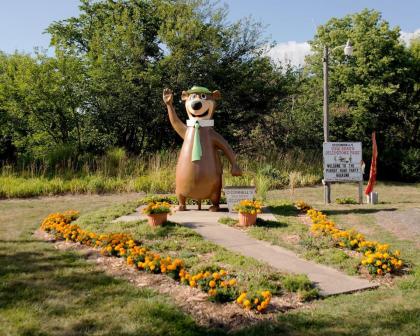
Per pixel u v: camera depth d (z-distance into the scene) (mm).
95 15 21031
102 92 17859
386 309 4105
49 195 13242
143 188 14070
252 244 6508
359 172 11641
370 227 8078
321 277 5035
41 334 3598
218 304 4227
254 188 9164
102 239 6297
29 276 5051
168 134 20094
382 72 21922
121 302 4254
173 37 18062
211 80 18859
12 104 16953
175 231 7055
